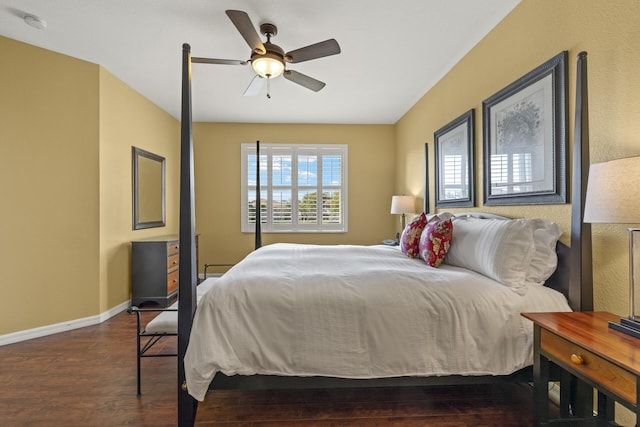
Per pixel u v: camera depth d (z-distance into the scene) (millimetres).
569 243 1785
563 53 1794
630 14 1460
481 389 1995
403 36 2602
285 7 2229
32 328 2785
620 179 1153
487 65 2557
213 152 5004
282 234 5105
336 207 5160
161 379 2082
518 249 1725
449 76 3199
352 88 3668
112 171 3340
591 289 1577
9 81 2684
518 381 1602
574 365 1182
